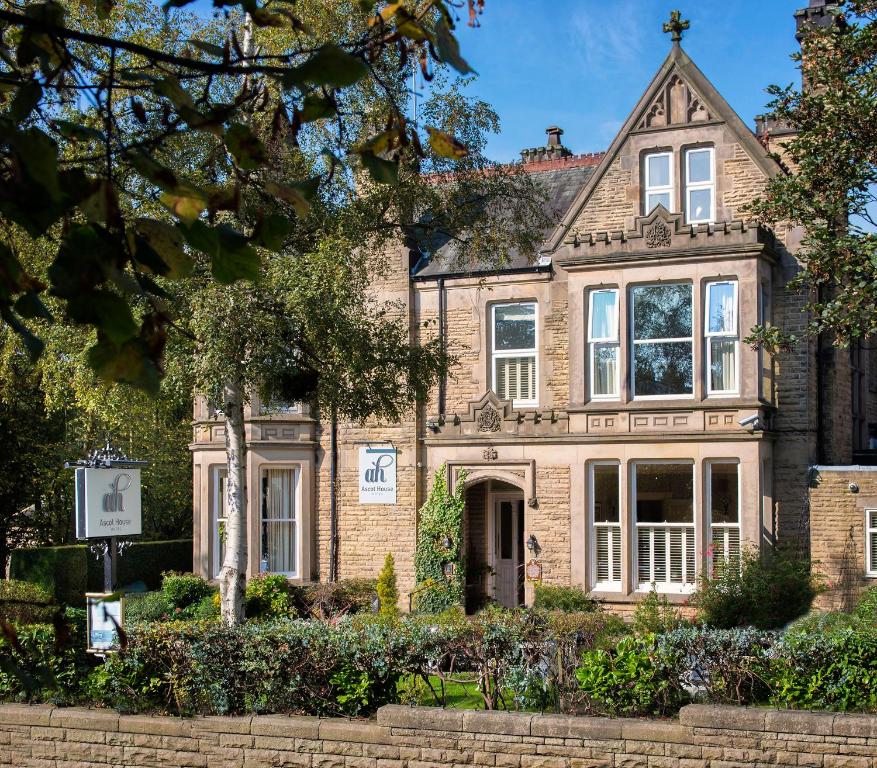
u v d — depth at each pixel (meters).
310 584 22.50
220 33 16.77
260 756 11.25
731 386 19.89
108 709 12.01
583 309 20.89
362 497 23.23
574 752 10.48
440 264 23.17
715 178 20.83
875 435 26.42
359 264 16.80
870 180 15.93
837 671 10.73
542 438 21.12
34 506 30.72
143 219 2.69
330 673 11.67
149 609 21.33
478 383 22.47
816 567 19.42
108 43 2.56
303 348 15.16
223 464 23.84
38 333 16.47
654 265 20.30
